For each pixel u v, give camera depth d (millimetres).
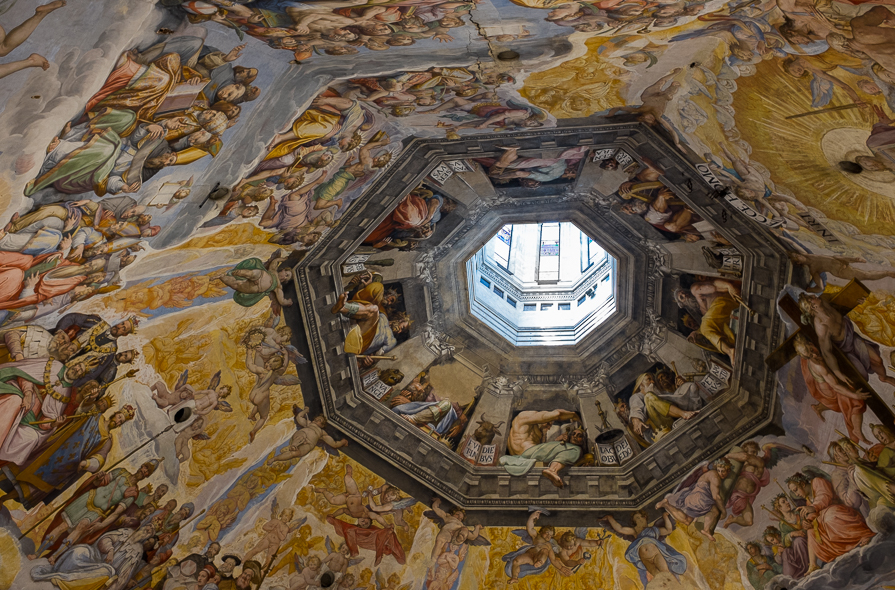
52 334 9844
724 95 8781
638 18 7773
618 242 14164
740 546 14742
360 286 14164
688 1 7359
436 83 9453
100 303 10258
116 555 12250
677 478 15297
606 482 15781
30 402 10000
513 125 10781
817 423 13359
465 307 15914
